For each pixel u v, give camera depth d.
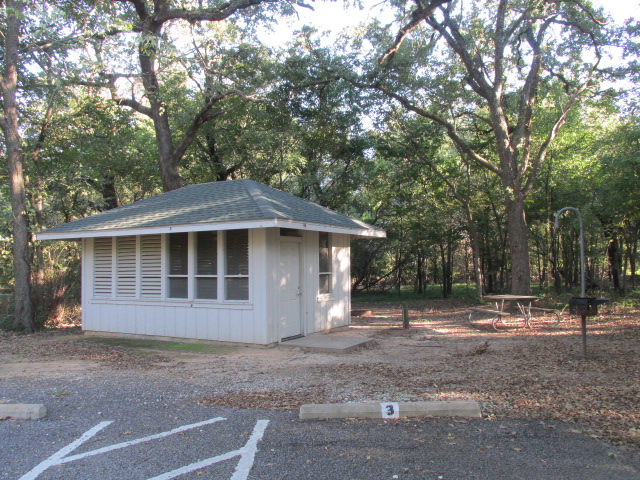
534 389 5.87
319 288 11.11
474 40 16.67
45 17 12.30
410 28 14.86
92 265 11.62
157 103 17.53
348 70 17.53
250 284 9.42
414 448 4.07
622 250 22.28
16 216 13.10
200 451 4.12
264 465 3.81
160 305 10.48
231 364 7.91
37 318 13.49
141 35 13.47
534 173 15.88
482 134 19.66
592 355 7.93
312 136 20.92
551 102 19.77
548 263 27.78
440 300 22.62
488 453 3.95
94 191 20.94
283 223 8.70
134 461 3.94
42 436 4.56
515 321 13.43
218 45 17.95
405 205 23.67
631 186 15.29
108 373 7.35
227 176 23.00
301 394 5.89
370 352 8.96
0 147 16.05
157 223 9.72
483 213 22.86
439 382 6.35
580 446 4.06
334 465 3.78
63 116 17.11
